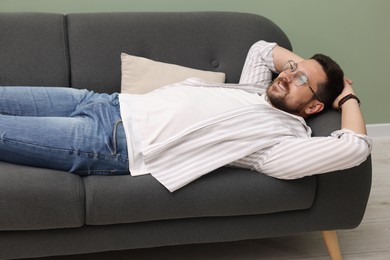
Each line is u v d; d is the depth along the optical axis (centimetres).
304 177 173
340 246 205
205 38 219
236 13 226
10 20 205
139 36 213
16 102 188
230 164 176
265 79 211
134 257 193
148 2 246
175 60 216
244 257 196
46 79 205
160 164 169
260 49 212
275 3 259
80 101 195
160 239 172
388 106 291
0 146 161
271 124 175
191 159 170
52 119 172
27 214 155
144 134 177
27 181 155
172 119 179
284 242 207
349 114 179
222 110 183
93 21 212
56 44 207
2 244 159
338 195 178
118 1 242
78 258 191
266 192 170
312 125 190
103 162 171
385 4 271
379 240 210
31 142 163
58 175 161
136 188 162
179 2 249
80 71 208
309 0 263
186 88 193
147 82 207
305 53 273
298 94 186
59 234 163
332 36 272
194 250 199
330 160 163
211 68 219
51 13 214
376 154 276
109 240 167
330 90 186
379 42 278
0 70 200
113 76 210
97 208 159
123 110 181
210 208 167
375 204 233
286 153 166
